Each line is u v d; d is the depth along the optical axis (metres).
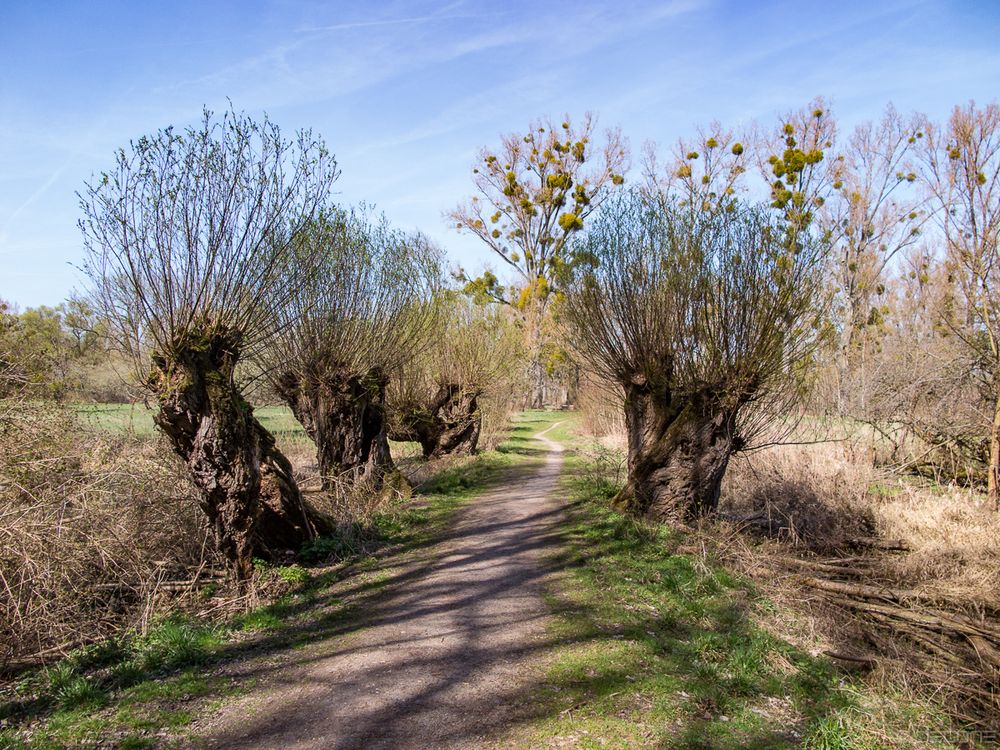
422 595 8.43
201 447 8.30
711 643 6.64
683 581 8.60
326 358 14.05
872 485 14.66
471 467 20.98
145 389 8.38
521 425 44.50
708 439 11.93
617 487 15.38
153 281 7.88
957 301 16.14
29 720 5.18
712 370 11.82
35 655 6.39
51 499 7.35
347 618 7.64
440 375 23.31
